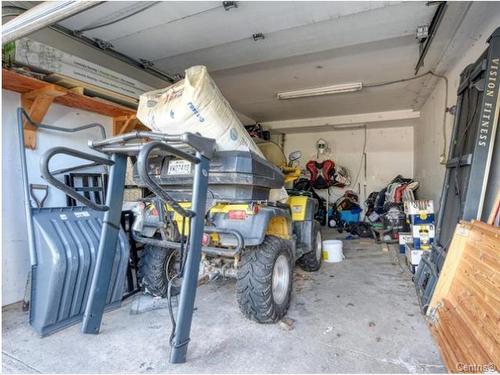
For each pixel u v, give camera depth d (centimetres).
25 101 263
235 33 297
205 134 208
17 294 259
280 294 238
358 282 321
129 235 298
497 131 226
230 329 218
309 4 248
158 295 271
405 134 722
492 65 223
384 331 214
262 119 727
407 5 254
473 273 188
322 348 193
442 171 425
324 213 721
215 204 225
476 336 158
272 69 414
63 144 299
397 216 531
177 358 174
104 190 313
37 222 224
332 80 457
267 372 169
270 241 230
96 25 280
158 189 152
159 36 302
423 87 480
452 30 296
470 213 223
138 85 340
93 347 193
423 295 251
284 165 402
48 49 249
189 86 189
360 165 761
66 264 215
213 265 240
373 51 360
